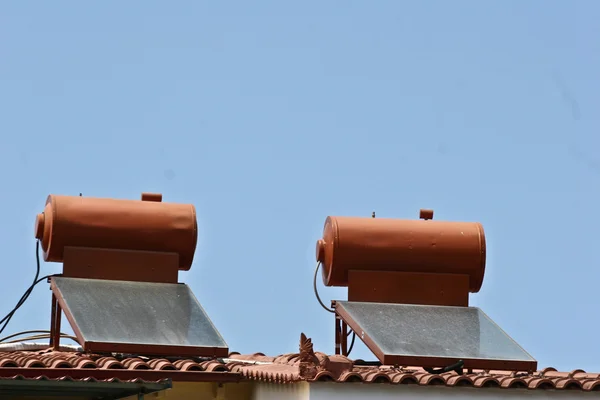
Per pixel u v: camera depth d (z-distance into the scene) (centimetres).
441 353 4338
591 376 4575
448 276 4931
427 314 4725
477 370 4894
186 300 4644
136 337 4275
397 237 4912
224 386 4547
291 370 4141
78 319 4328
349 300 4856
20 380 3838
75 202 4806
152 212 4853
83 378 3959
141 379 4009
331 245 4897
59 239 4728
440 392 4100
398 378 4047
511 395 4159
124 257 4788
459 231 4969
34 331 5356
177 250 4844
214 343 4328
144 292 4650
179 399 4459
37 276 4834
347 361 4056
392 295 4878
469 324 4656
